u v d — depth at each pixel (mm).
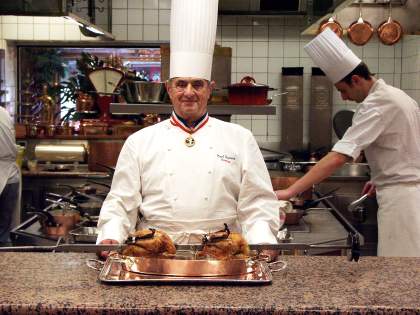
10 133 4434
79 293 1508
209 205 2170
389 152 3133
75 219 2914
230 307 1420
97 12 5113
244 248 1649
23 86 5914
